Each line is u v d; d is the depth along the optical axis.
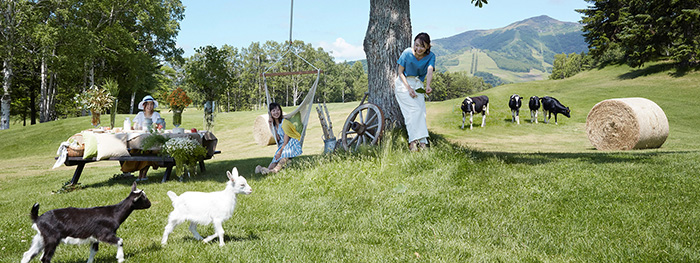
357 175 7.20
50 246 3.16
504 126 24.56
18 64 38.19
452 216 5.14
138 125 9.80
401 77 8.04
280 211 5.91
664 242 3.91
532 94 37.56
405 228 4.88
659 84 40.16
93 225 3.36
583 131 22.55
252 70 96.44
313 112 35.25
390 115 9.54
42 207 6.66
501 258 3.65
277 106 8.90
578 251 3.88
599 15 56.28
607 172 6.76
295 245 4.04
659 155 9.05
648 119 14.30
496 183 6.32
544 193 5.70
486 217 4.99
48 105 38.22
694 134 20.72
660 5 44.25
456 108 30.27
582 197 5.48
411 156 7.53
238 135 26.73
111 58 38.75
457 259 3.65
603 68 56.72
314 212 5.73
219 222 4.06
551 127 24.02
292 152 8.91
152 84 47.06
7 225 5.32
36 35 30.70
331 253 3.82
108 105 10.17
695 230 4.15
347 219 5.38
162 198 6.87
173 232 4.77
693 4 42.91
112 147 8.71
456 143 9.66
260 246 4.00
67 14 33.56
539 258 3.69
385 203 5.75
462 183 6.44
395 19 9.63
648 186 5.85
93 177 11.22
